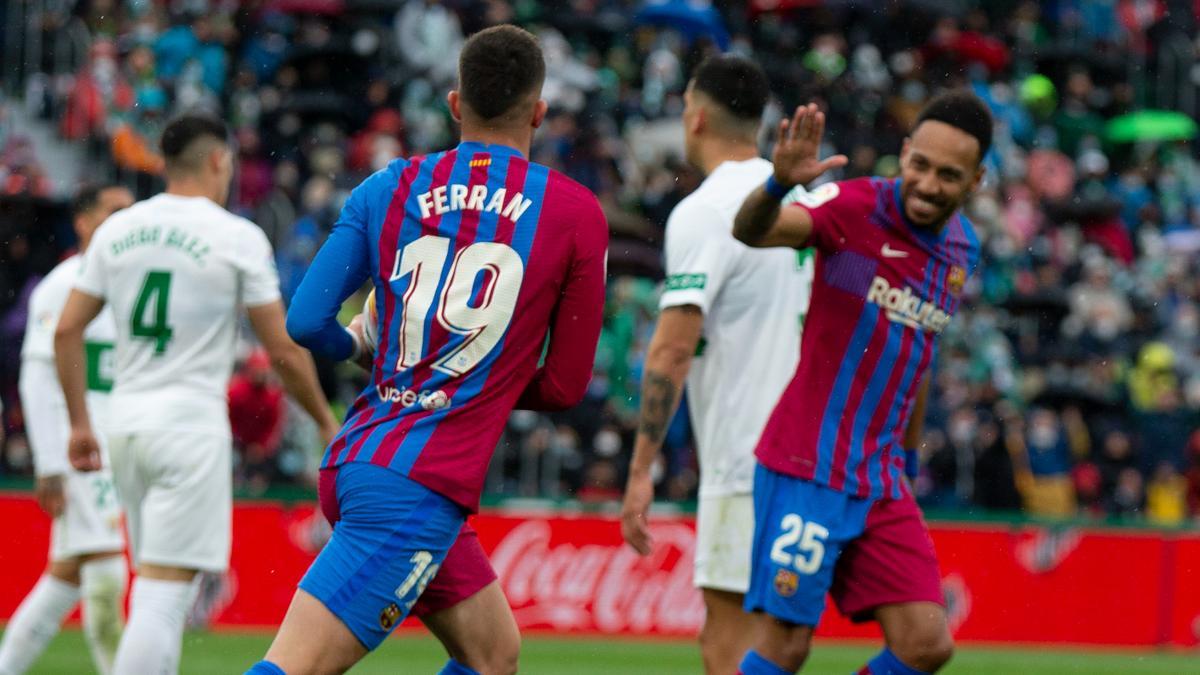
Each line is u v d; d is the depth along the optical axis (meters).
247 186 57.06
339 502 13.80
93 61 57.38
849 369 16.66
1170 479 52.41
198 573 19.81
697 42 65.94
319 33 62.97
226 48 62.09
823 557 16.47
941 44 71.50
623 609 42.31
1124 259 66.56
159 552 19.34
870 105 68.19
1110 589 44.69
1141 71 79.31
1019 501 48.47
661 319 17.77
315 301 14.01
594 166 57.62
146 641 18.88
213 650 35.22
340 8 63.00
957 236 17.16
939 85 71.19
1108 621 44.62
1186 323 62.94
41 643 23.16
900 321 16.73
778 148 14.82
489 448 13.80
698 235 17.70
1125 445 53.09
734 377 17.98
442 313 13.77
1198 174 76.44
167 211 19.77
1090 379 55.28
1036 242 63.78
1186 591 45.06
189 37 58.97
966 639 43.81
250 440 42.62
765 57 68.50
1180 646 44.91
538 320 14.02
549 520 42.09
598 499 44.34
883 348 16.69
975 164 16.42
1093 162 69.44
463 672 14.96
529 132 14.51
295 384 19.86
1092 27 79.31
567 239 14.02
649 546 17.56
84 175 56.69
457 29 63.34
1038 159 68.75
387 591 13.44
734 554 17.89
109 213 23.11
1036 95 72.12
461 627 14.83
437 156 14.30
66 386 19.98
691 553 42.78
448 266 13.88
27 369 22.52
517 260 13.87
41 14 59.66
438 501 13.57
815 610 16.56
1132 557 44.84
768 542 16.69
